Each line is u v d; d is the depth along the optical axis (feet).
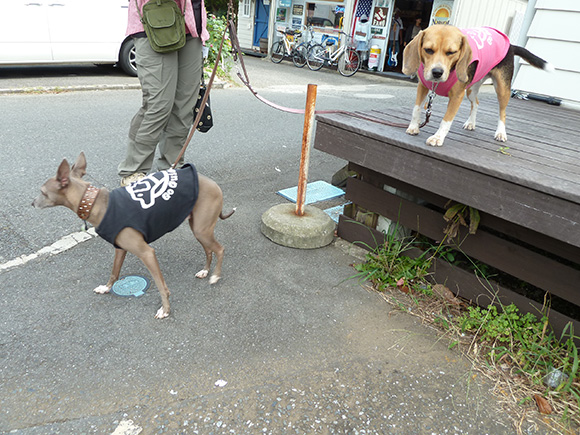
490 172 8.07
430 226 10.16
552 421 7.04
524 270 8.85
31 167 14.10
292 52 50.80
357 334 8.54
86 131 18.19
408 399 7.15
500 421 6.96
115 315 8.34
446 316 9.34
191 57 12.31
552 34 16.83
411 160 9.30
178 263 10.23
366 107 28.48
